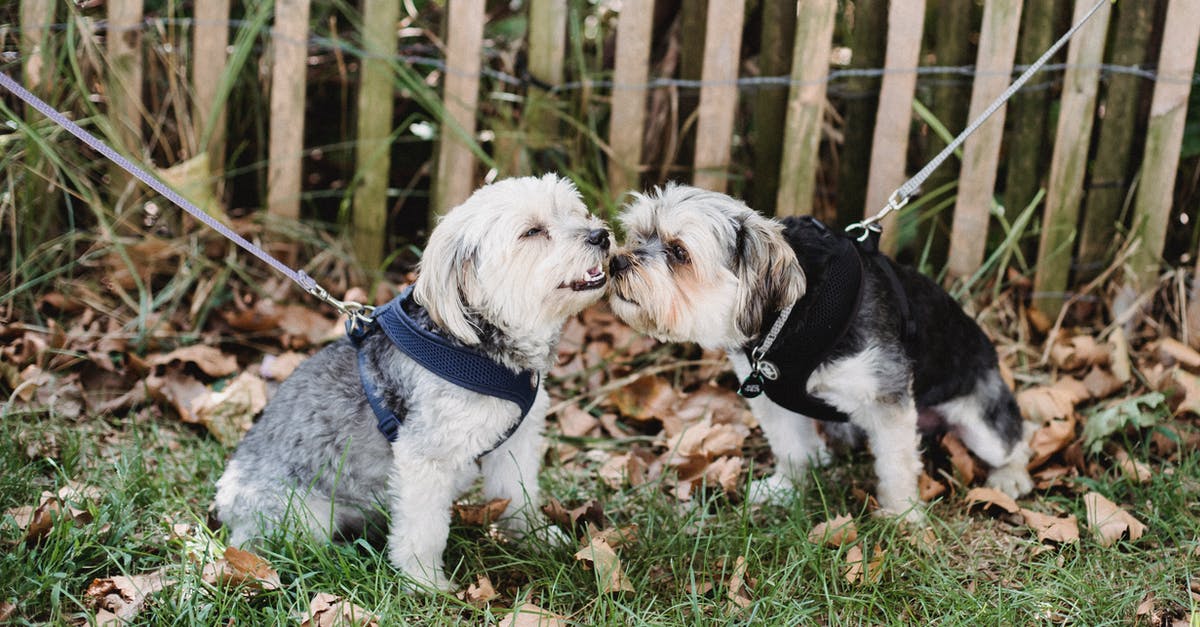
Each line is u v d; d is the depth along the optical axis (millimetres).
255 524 3100
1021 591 3033
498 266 2848
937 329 3471
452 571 3225
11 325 4297
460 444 2945
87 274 4672
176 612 2855
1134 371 4195
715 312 3092
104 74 4566
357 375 3100
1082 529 3365
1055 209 4348
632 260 3078
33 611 2887
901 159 4297
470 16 4496
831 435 3828
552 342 3107
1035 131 4320
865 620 2949
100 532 3203
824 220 4887
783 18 4340
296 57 4590
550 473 3865
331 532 3123
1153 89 4270
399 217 5332
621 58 4430
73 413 4020
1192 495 3516
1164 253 4582
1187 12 4004
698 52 4484
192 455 3812
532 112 4598
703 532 3400
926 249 4414
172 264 4691
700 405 4219
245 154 5105
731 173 4949
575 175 4637
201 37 4578
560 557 3223
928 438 3910
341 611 2812
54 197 4570
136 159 4621
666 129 4777
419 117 5117
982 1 5086
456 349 2887
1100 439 3811
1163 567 3131
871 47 4320
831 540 3242
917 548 3252
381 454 3125
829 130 4801
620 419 4293
